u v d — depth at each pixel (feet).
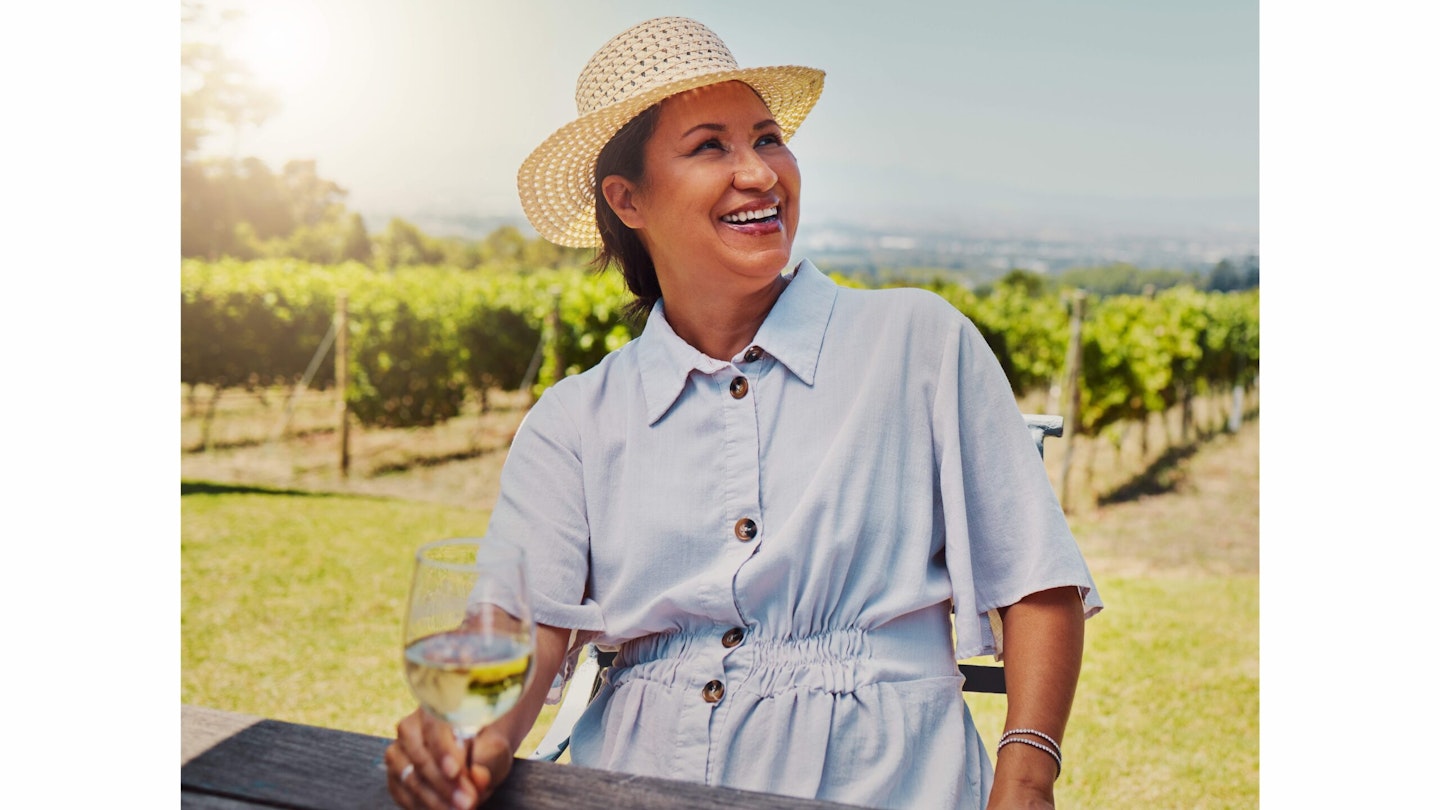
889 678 5.24
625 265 6.50
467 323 31.71
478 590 3.56
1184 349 29.86
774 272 5.65
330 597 20.52
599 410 5.87
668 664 5.45
